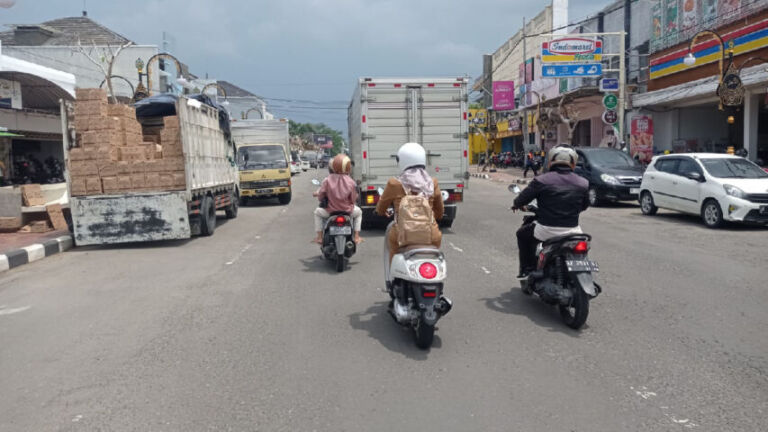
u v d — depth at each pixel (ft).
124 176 37.52
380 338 18.30
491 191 83.51
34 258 34.50
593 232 40.70
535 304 22.17
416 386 14.46
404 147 19.16
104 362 16.53
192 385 14.75
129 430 12.39
